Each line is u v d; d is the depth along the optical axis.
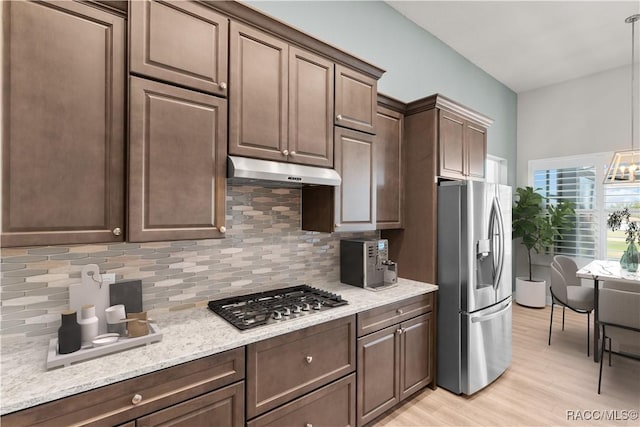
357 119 2.11
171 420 1.20
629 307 2.34
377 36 2.86
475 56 3.96
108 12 1.25
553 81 4.71
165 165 1.35
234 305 1.80
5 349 1.27
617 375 2.67
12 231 1.07
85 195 1.20
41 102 1.12
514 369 2.78
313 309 1.77
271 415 1.48
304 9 2.33
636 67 4.09
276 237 2.18
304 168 1.80
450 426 2.03
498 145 4.72
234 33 1.54
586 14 3.11
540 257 4.91
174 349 1.27
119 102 1.27
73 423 1.01
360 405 1.88
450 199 2.42
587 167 4.48
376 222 2.36
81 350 1.19
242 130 1.57
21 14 1.08
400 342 2.16
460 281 2.36
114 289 1.49
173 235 1.37
